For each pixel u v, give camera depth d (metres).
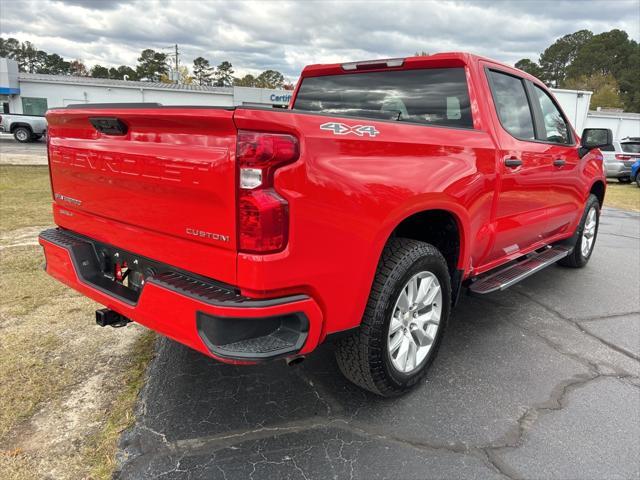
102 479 2.19
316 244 2.10
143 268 2.50
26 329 3.59
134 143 2.31
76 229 2.93
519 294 4.82
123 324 2.80
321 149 2.08
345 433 2.56
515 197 3.63
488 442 2.53
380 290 2.51
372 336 2.51
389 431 2.59
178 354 3.32
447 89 3.46
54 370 3.05
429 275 2.83
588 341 3.80
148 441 2.44
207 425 2.58
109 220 2.62
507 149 3.42
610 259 6.41
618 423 2.73
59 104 34.72
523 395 2.99
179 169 2.10
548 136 4.36
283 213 1.97
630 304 4.66
